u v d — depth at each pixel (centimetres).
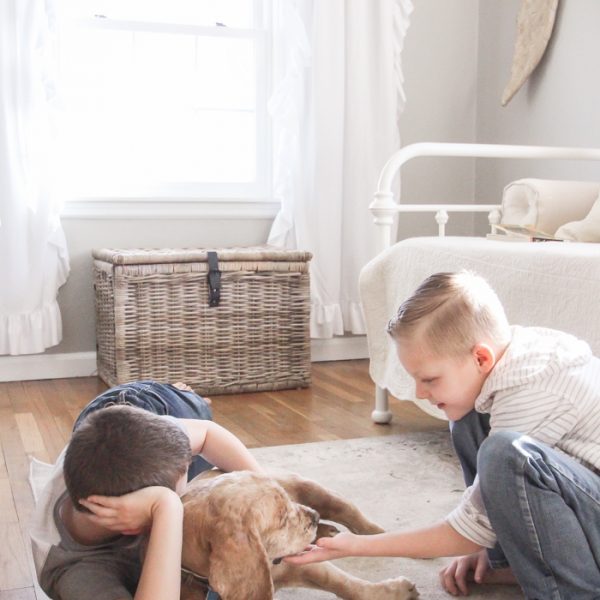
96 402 136
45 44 281
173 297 274
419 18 350
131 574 118
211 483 106
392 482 183
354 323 331
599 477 109
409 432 230
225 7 331
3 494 182
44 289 292
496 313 120
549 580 107
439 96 356
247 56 330
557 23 309
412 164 354
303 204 322
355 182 328
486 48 352
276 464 198
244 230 330
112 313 277
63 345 308
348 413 255
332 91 319
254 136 334
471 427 143
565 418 111
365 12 323
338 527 150
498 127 347
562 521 104
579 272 151
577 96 299
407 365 121
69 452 106
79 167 312
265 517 99
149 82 319
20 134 282
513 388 114
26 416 251
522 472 104
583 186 246
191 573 102
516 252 170
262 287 285
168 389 146
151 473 104
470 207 262
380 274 223
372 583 123
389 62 327
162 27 317
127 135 318
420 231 357
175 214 318
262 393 287
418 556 115
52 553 116
